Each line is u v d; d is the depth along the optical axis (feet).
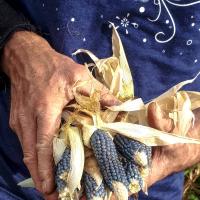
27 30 1.88
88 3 1.81
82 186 1.69
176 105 1.89
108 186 1.64
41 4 1.86
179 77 2.06
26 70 1.78
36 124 1.71
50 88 1.71
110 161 1.62
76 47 1.90
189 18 1.89
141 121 1.82
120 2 1.81
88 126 1.67
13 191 2.15
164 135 1.73
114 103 1.76
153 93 2.07
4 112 2.06
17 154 2.10
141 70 1.98
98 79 1.95
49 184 1.68
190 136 1.98
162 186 2.29
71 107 1.74
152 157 1.91
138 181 1.66
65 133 1.68
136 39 1.91
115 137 1.72
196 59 2.03
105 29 1.88
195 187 3.22
